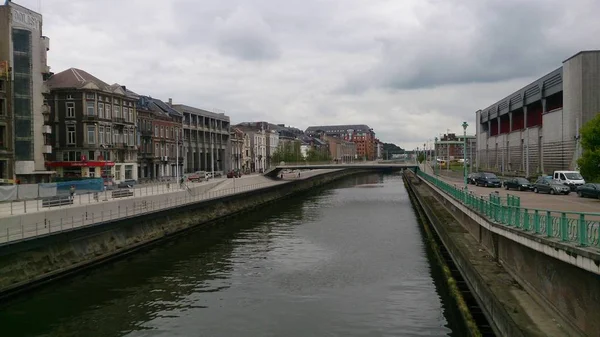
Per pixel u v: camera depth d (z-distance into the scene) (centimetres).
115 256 3647
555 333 1595
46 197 4034
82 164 6756
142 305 2588
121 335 2181
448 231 3725
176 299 2691
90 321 2355
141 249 4028
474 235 3438
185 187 6372
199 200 5566
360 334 2180
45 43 5891
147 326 2289
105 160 7019
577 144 5791
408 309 2514
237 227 5362
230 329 2248
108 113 7175
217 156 11650
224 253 3912
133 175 7794
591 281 1449
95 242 3531
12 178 5322
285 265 3481
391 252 3919
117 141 7406
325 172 15362
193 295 2767
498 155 10281
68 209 3550
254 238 4622
